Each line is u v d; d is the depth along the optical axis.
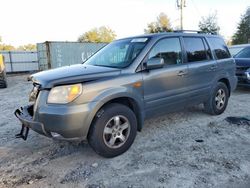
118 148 3.60
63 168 3.35
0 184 3.00
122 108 3.58
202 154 3.62
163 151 3.76
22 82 16.95
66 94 3.12
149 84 3.92
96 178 3.08
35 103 3.31
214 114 5.47
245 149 3.77
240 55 9.07
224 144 3.97
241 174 3.06
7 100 8.95
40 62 23.86
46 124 3.16
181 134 4.44
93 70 3.59
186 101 4.64
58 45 21.80
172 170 3.20
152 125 4.93
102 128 3.38
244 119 5.21
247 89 8.91
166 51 4.30
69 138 3.19
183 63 4.55
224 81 5.68
